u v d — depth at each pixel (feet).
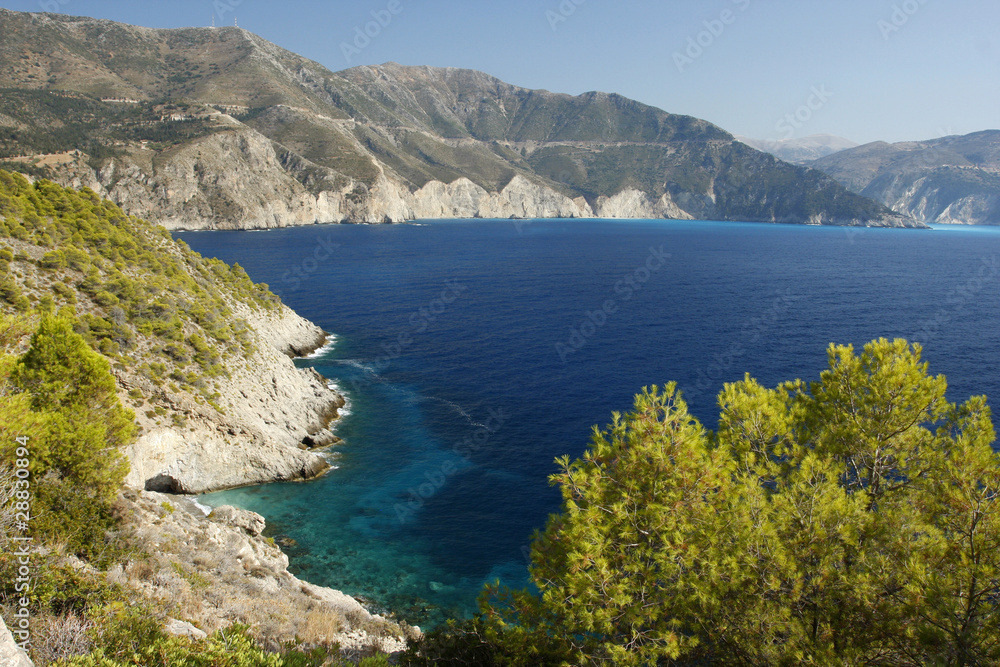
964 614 32.27
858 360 51.42
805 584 37.19
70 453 58.70
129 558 59.06
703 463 42.57
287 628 58.95
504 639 41.04
